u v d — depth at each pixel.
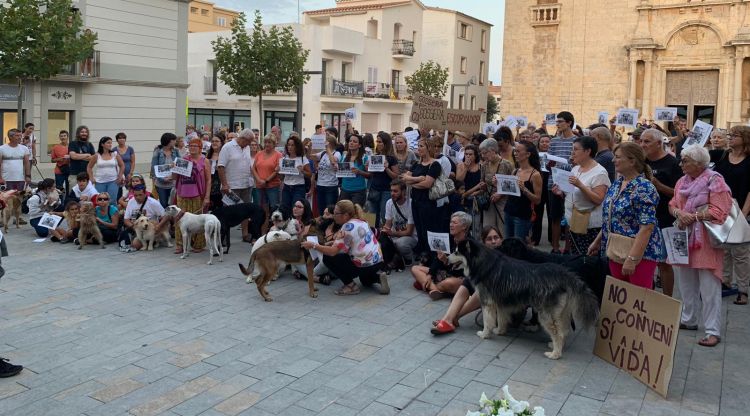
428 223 9.27
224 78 33.44
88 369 5.90
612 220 6.20
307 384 5.61
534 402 5.26
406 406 5.20
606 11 32.19
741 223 6.28
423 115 12.21
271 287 8.88
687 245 6.51
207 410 5.11
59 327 7.06
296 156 11.62
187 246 10.62
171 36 28.34
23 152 13.87
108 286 8.75
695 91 31.20
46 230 12.11
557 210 10.18
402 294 8.55
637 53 31.36
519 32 34.34
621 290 5.99
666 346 5.37
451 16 53.91
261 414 5.04
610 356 6.10
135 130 27.39
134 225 11.03
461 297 7.02
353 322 7.35
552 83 33.66
